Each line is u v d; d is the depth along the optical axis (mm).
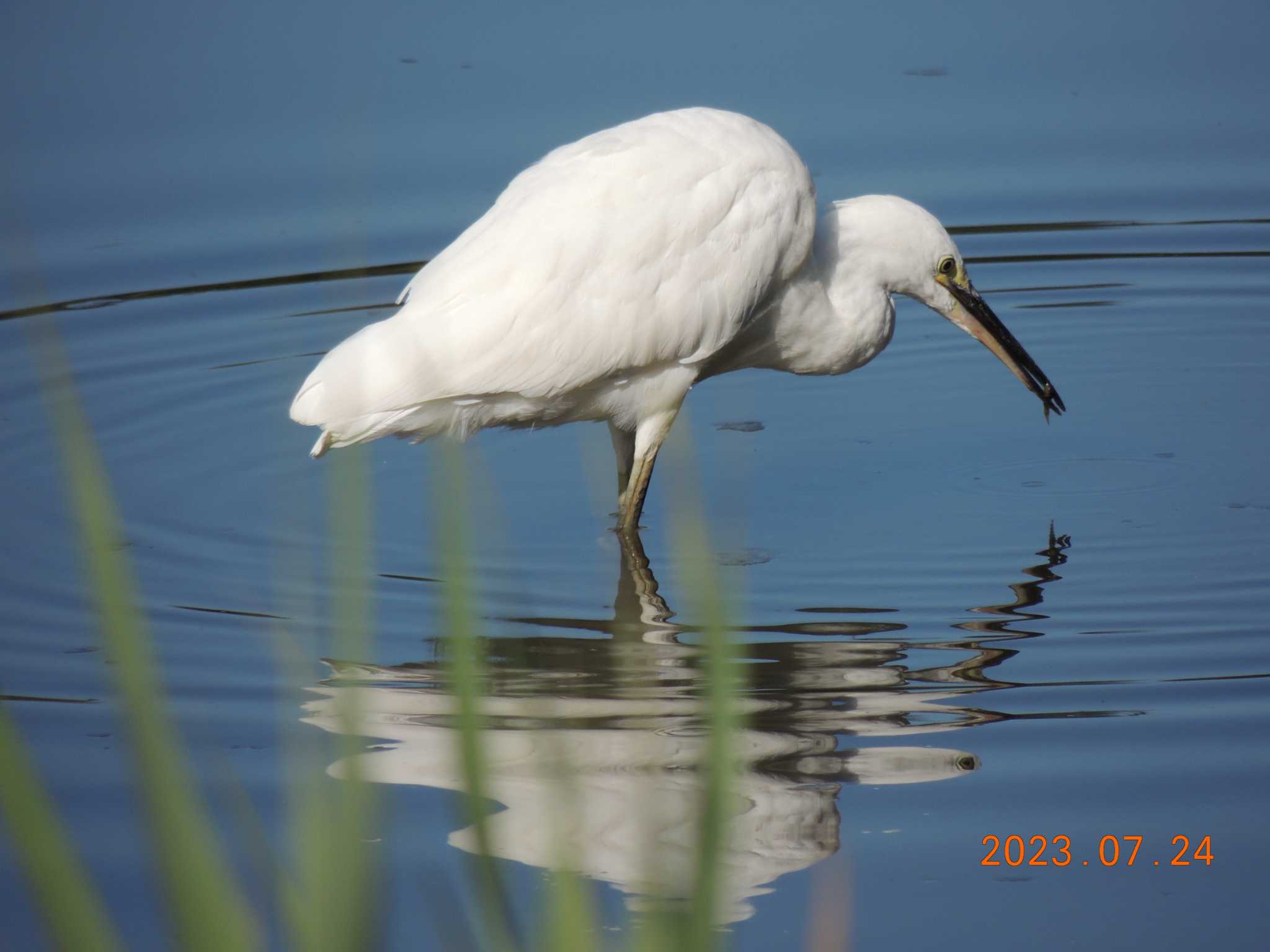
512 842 7266
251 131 17844
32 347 14742
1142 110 18625
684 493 4941
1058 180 17672
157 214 16844
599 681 9031
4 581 10508
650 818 7246
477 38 19750
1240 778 7840
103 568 3449
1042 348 15375
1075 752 8109
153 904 7043
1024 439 13336
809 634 9672
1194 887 7062
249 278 16109
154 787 3408
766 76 18906
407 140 17672
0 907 7105
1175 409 13867
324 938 3775
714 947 3736
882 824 7516
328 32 19969
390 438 13539
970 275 16906
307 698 8844
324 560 10984
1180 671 9016
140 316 15422
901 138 17938
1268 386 14320
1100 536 11281
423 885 7031
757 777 7852
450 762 8039
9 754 3172
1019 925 6820
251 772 7980
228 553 11078
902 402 14297
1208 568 10633
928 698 8750
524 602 10297
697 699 8773
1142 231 17281
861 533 11430
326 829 3852
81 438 3535
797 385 14742
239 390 14219
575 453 13227
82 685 9109
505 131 17688
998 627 9742
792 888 7055
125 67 19062
